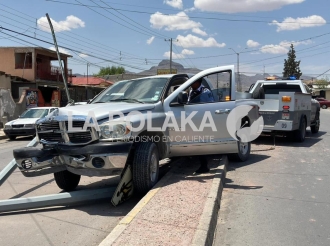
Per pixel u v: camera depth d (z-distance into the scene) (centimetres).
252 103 782
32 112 1744
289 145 1066
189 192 502
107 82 4844
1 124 2188
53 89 3325
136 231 371
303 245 379
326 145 1068
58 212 493
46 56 3444
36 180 695
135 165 513
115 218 465
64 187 597
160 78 638
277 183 621
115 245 338
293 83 1209
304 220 449
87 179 685
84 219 463
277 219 453
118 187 507
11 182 682
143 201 464
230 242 388
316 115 1389
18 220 463
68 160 497
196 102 634
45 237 406
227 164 736
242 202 518
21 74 3162
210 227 390
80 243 388
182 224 388
